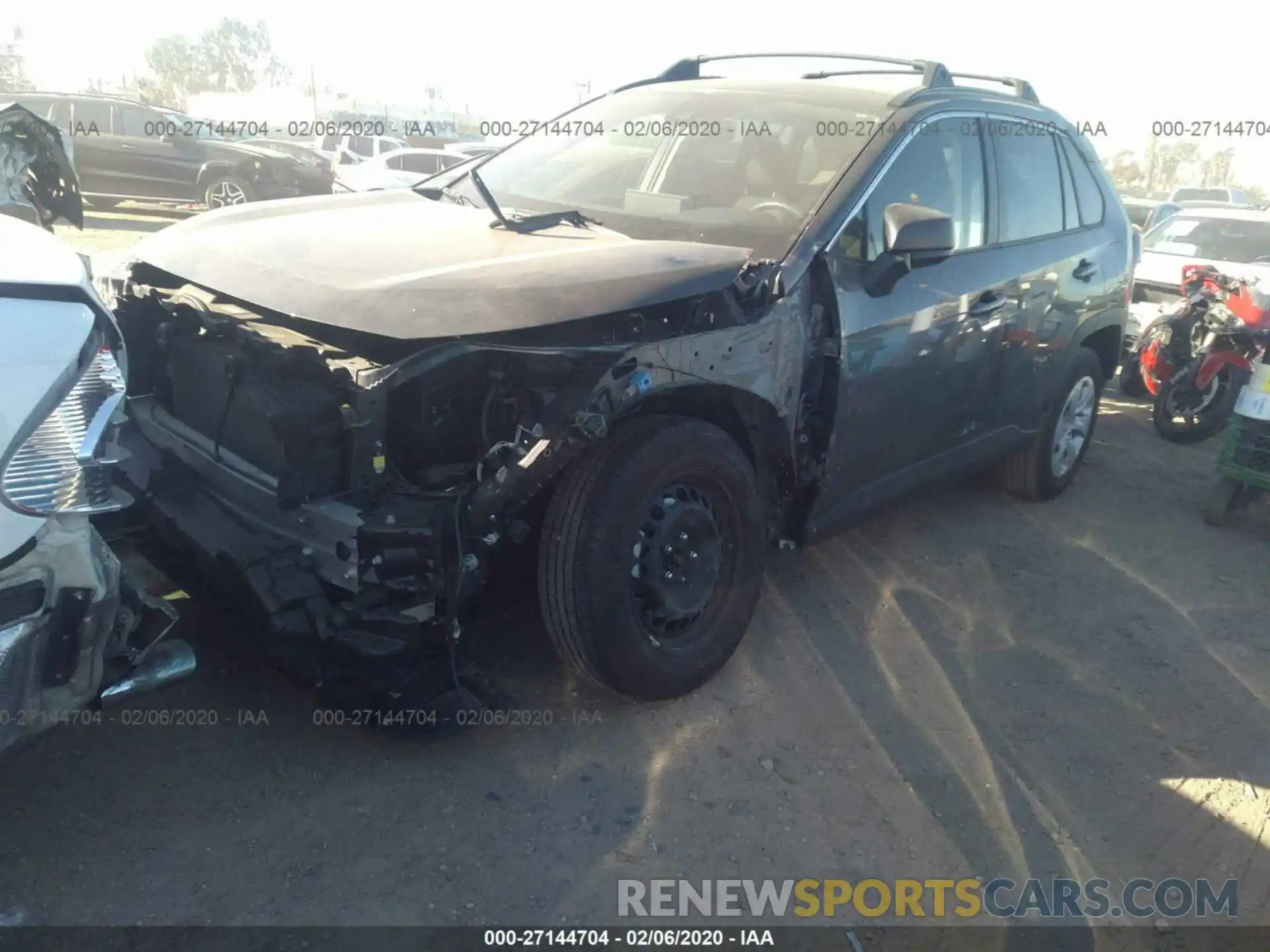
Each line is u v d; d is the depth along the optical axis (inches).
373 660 107.0
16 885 96.4
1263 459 206.5
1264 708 146.8
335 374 107.3
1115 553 197.0
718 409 131.3
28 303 82.4
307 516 111.0
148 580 117.0
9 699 83.5
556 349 109.7
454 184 173.6
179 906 96.0
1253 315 259.3
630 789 117.3
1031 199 188.4
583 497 116.0
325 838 105.8
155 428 133.6
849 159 150.3
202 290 129.6
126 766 113.7
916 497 174.9
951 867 111.0
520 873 103.9
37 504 80.2
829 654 149.7
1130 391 331.9
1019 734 134.8
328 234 136.1
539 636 143.6
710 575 129.5
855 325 140.3
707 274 121.6
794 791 119.7
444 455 116.4
